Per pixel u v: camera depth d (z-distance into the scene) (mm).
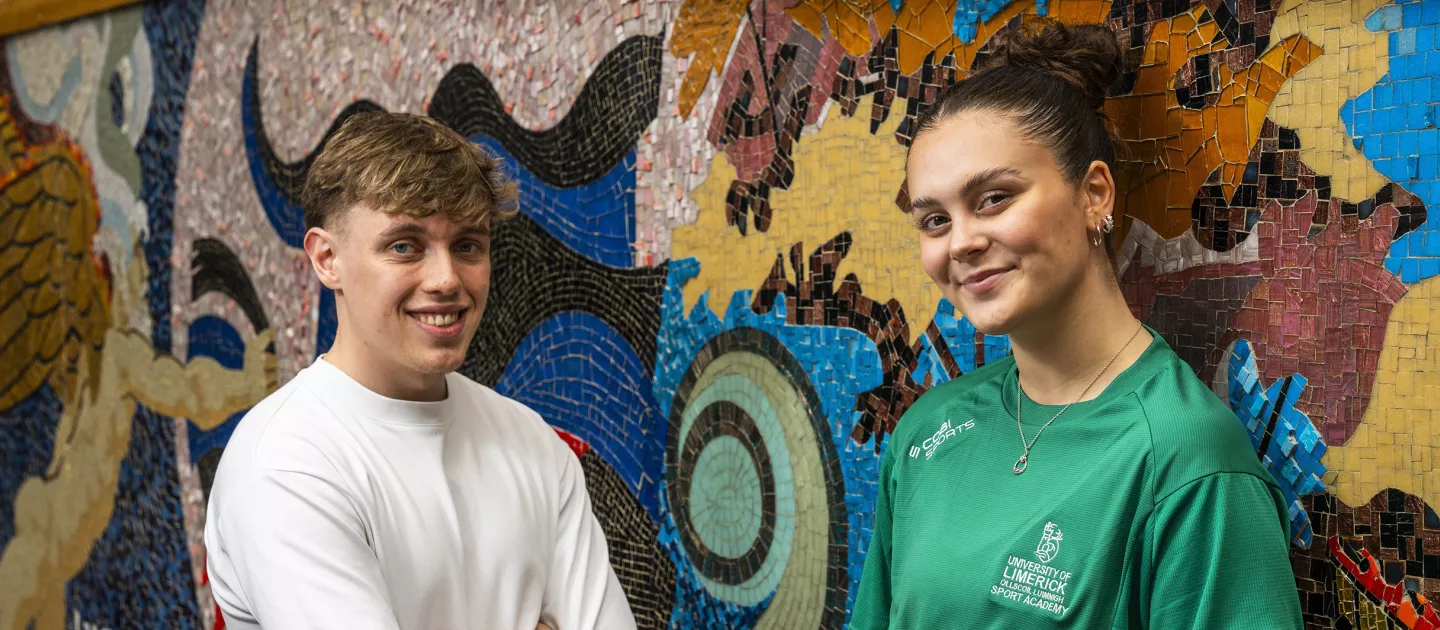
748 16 1772
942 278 1185
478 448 1354
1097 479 1071
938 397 1306
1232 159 1288
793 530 1725
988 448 1201
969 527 1169
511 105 2111
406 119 1269
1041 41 1247
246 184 2543
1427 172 1157
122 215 2822
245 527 1200
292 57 2463
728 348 1809
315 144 2414
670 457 1896
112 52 2834
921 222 1195
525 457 1403
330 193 1245
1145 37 1354
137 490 2793
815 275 1694
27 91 3035
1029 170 1107
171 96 2707
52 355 2996
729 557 1816
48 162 2988
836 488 1665
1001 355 1474
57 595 3004
